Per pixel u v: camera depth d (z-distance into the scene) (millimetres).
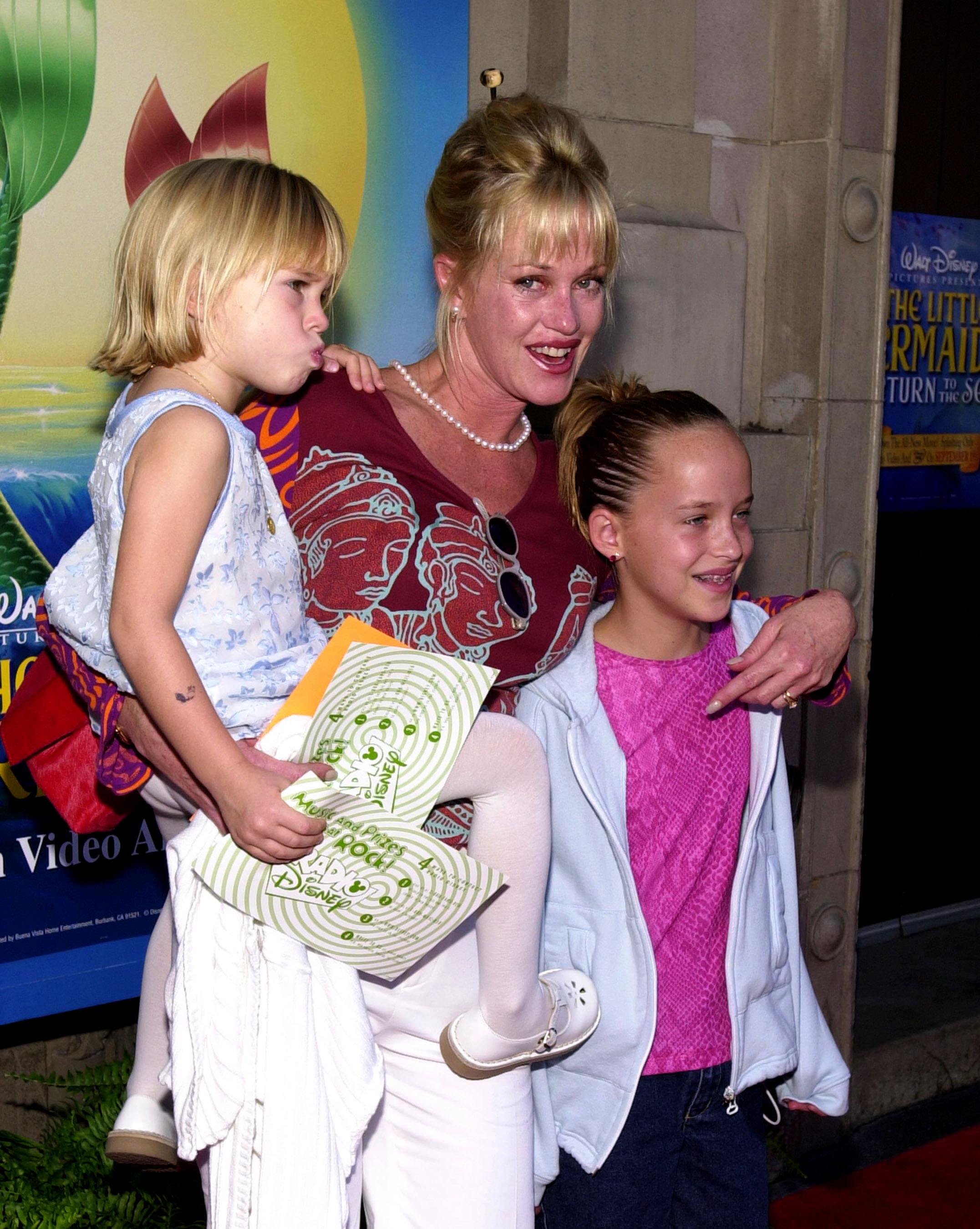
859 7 3420
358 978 1720
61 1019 2896
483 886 1635
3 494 2330
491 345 1902
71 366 2367
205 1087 1597
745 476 1981
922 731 4629
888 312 4043
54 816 2482
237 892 1587
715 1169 2088
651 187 3260
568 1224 2061
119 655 1542
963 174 4332
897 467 4336
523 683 2018
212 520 1606
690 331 3275
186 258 1645
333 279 1808
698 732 2072
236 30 2467
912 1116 3982
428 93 2742
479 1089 1832
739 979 2039
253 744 1656
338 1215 1586
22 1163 2553
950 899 4828
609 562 2168
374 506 1866
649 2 3139
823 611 2025
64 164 2312
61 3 2266
